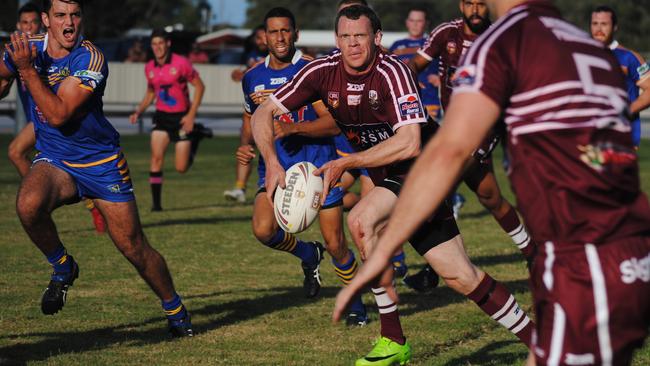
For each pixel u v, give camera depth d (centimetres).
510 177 489
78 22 903
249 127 1194
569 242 476
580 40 483
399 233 459
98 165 930
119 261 1452
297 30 1180
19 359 888
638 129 1327
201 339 981
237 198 2286
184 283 1293
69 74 907
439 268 802
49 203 913
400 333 861
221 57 6075
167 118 2064
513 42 472
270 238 1093
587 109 467
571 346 475
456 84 474
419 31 2081
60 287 952
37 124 939
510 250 1585
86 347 940
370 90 884
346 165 838
